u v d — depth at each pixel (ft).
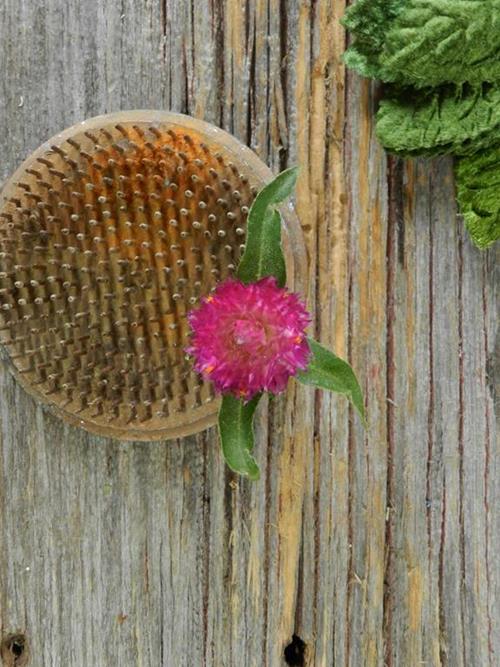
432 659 1.48
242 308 1.24
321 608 1.47
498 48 1.35
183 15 1.42
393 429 1.46
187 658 1.47
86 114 1.43
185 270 1.34
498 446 1.47
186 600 1.47
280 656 1.47
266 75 1.42
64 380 1.39
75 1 1.42
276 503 1.46
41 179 1.38
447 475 1.47
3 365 1.45
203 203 1.34
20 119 1.43
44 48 1.43
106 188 1.35
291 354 1.24
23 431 1.45
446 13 1.34
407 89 1.39
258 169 1.39
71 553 1.46
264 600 1.47
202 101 1.42
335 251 1.44
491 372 1.47
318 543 1.46
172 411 1.39
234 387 1.25
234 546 1.46
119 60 1.42
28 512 1.46
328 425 1.46
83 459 1.46
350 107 1.43
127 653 1.47
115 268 1.35
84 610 1.47
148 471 1.46
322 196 1.44
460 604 1.48
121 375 1.37
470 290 1.46
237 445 1.29
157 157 1.36
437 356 1.46
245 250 1.27
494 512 1.48
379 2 1.36
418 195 1.44
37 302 1.37
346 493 1.46
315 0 1.42
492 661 1.48
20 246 1.37
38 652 1.47
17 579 1.47
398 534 1.47
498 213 1.42
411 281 1.45
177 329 1.35
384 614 1.47
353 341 1.45
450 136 1.38
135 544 1.46
